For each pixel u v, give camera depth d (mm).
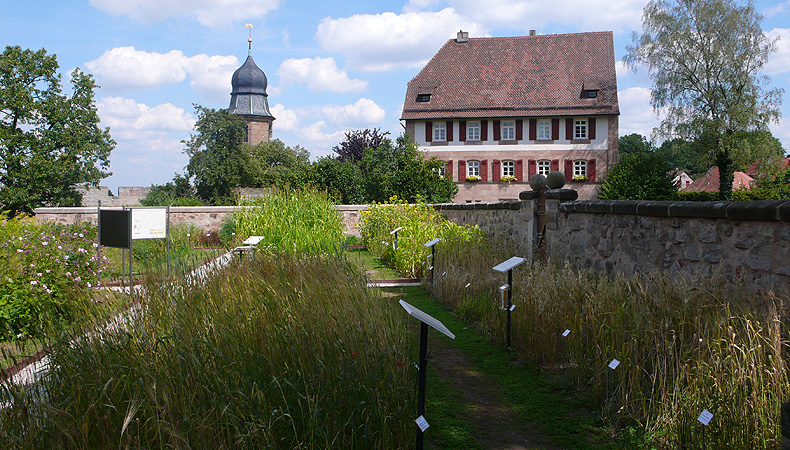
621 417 4086
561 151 40844
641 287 5031
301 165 31781
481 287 8398
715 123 32219
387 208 17078
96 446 2938
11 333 5973
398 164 33625
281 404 3551
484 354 5918
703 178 63438
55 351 4016
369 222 18078
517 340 5973
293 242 12820
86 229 14695
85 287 6449
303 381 3553
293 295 5262
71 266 7695
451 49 45469
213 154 60750
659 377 4020
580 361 4945
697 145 33781
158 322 4691
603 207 7836
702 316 4246
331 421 3492
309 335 4219
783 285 4766
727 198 34250
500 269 6141
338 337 4199
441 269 10117
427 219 15055
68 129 37094
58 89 37469
